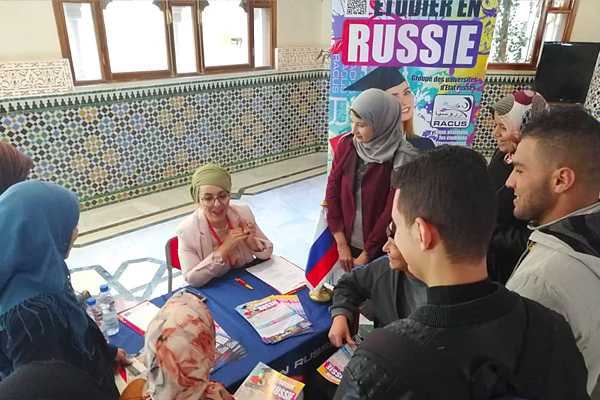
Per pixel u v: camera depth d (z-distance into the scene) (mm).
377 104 1575
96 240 3143
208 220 1786
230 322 1422
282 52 4508
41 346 792
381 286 1221
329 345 1423
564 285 803
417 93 1800
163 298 1553
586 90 4129
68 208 950
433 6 1661
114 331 1360
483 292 593
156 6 3566
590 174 854
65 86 3223
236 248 1776
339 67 1806
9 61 2957
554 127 870
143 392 823
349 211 1752
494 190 628
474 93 1768
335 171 1789
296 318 1434
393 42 1735
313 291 1577
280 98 4691
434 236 610
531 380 600
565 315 803
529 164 910
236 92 4273
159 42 3688
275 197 3955
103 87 3412
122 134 3635
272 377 1167
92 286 2621
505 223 1402
